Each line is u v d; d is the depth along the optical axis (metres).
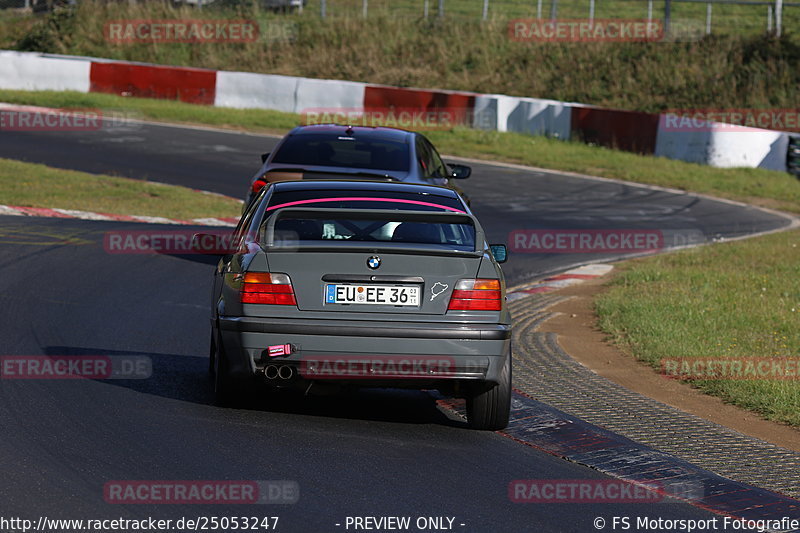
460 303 21.50
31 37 145.88
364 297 21.33
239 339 21.16
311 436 21.42
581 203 75.56
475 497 18.20
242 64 141.38
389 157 38.47
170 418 22.09
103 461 18.94
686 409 26.52
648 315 37.50
